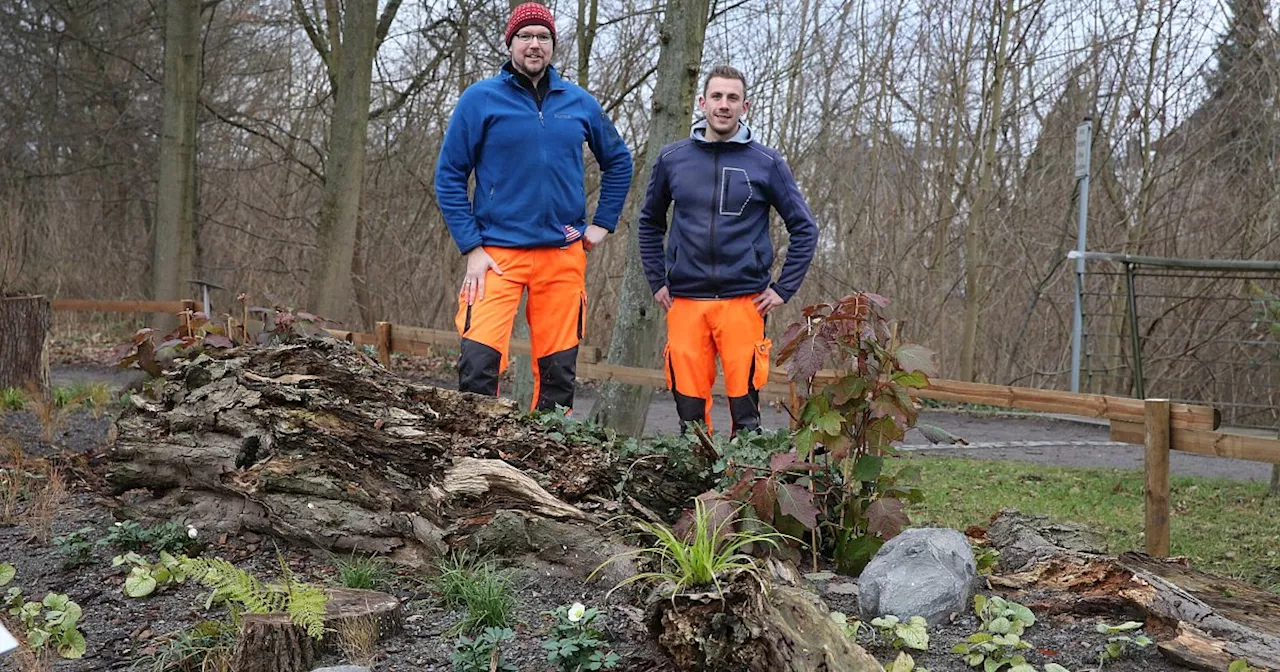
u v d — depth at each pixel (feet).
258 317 20.86
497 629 9.43
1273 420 40.16
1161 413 15.53
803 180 54.80
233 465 13.50
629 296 24.23
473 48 51.26
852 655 8.09
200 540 13.41
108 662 9.73
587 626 9.54
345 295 44.34
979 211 46.19
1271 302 30.71
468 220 15.58
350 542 12.60
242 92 64.34
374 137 59.00
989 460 30.81
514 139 15.34
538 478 12.34
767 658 8.32
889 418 12.12
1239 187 45.60
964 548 10.85
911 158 51.47
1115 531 20.52
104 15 58.49
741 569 8.84
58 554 12.81
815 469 12.47
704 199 15.92
